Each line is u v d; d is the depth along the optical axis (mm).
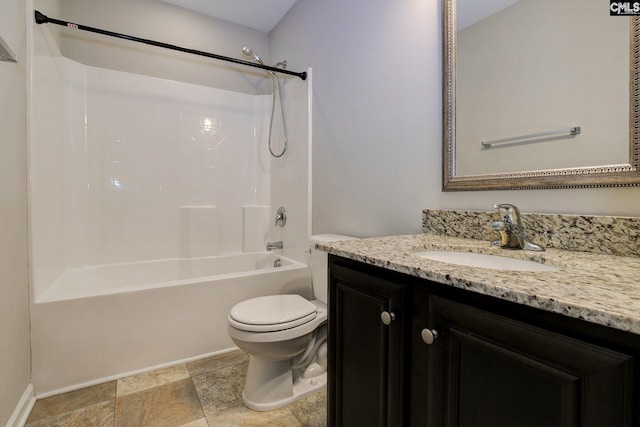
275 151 2803
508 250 987
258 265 2768
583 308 472
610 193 905
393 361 817
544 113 1045
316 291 1928
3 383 1192
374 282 884
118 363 1680
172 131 2604
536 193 1070
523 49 1101
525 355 557
